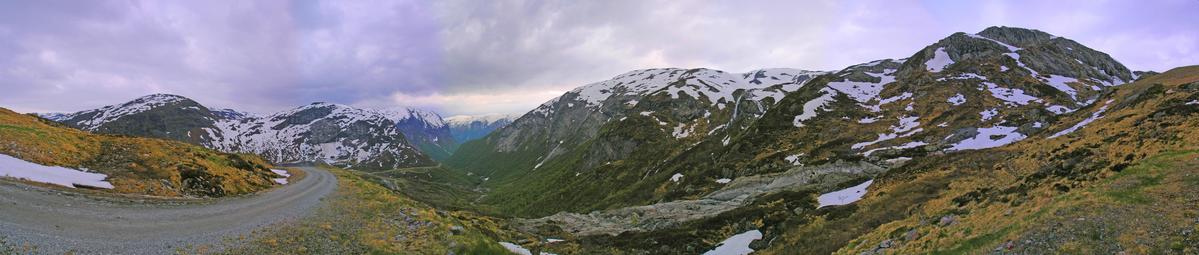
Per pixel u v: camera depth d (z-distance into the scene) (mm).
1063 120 70375
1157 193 19078
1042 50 127812
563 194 156375
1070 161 35750
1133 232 16516
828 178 68250
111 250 16094
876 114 104688
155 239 18469
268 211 29500
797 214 46719
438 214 35156
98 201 25422
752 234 43406
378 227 26422
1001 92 101000
